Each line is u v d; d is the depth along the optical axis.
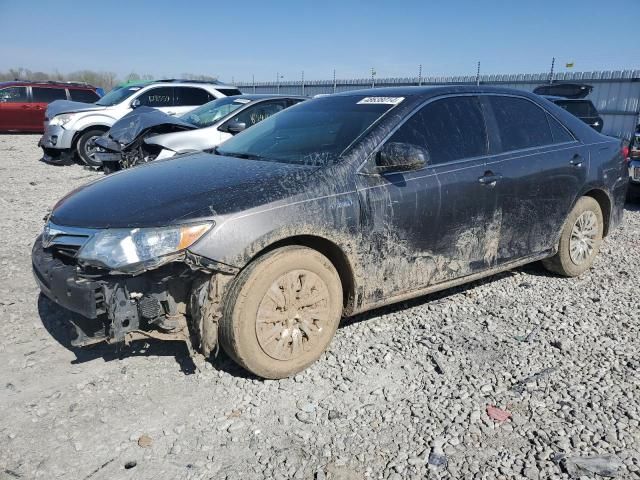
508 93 4.53
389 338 3.87
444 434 2.83
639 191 8.73
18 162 12.94
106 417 2.95
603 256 5.86
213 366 3.45
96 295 2.89
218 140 8.69
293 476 2.54
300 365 3.34
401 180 3.63
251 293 3.06
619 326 4.09
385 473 2.56
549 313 4.30
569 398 3.13
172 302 3.04
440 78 21.38
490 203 4.09
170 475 2.55
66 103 14.16
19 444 2.73
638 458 2.63
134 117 8.99
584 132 4.98
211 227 2.96
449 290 4.76
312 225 3.23
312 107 4.49
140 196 3.27
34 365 3.46
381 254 3.58
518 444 2.75
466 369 3.45
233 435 2.82
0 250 5.83
